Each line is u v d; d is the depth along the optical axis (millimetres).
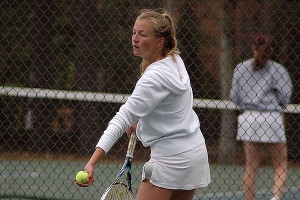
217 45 20547
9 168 18312
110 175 18297
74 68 18938
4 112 18781
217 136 20094
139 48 9547
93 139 19422
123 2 19438
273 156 15719
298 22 18672
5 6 18359
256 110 15562
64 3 18703
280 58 18078
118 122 9156
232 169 19641
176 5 19984
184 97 9453
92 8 19016
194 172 9500
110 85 19203
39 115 18922
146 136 9531
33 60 18500
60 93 19125
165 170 9430
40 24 18734
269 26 19766
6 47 18188
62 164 18953
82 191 17484
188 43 19500
